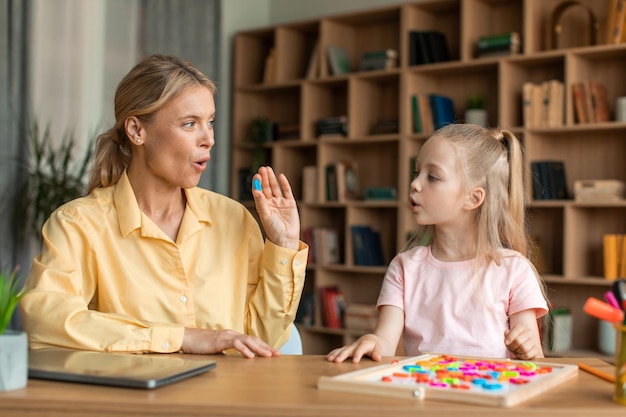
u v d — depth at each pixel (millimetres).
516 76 4273
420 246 1839
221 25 5113
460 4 4496
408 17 4531
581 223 4117
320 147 4805
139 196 1661
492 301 1688
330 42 4922
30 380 1142
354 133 4723
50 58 4133
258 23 5523
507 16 4438
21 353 1082
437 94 4668
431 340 1715
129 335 1383
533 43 4188
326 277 4852
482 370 1227
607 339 3902
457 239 1763
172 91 1564
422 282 1767
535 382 1106
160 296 1624
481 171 1733
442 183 1718
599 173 4117
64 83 4195
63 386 1099
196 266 1685
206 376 1189
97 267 1599
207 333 1438
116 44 4543
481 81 4516
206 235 1727
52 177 3834
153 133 1595
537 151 4180
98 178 1717
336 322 4723
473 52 4406
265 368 1271
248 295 1750
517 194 1813
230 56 5359
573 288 4168
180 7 4863
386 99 4887
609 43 3924
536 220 4258
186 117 1577
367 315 4555
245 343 1409
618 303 1118
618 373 1039
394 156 4824
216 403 991
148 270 1630
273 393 1060
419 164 1771
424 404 998
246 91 5320
